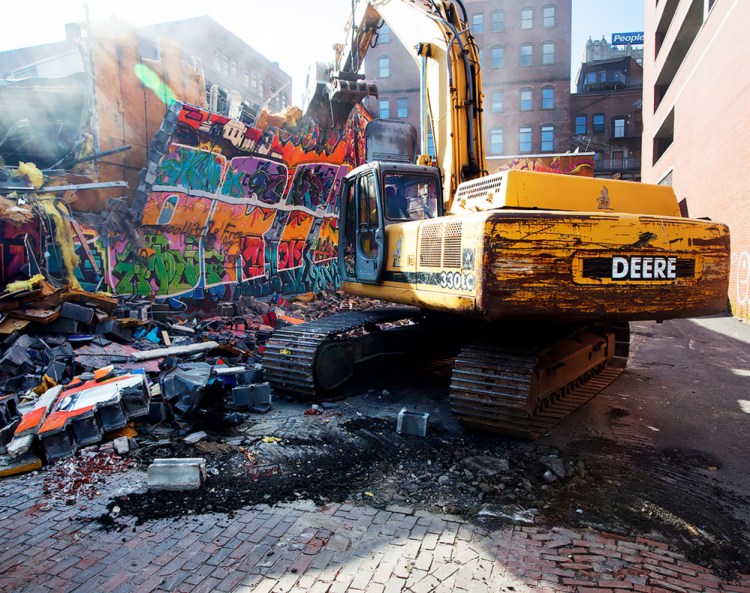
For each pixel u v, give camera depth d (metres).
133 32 11.50
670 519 3.74
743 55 15.96
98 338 7.33
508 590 2.92
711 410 6.31
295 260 16.12
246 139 12.77
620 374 7.45
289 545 3.34
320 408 6.04
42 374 6.21
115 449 4.72
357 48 11.38
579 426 5.68
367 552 3.27
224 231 13.14
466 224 4.61
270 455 4.74
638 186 5.31
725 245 4.96
